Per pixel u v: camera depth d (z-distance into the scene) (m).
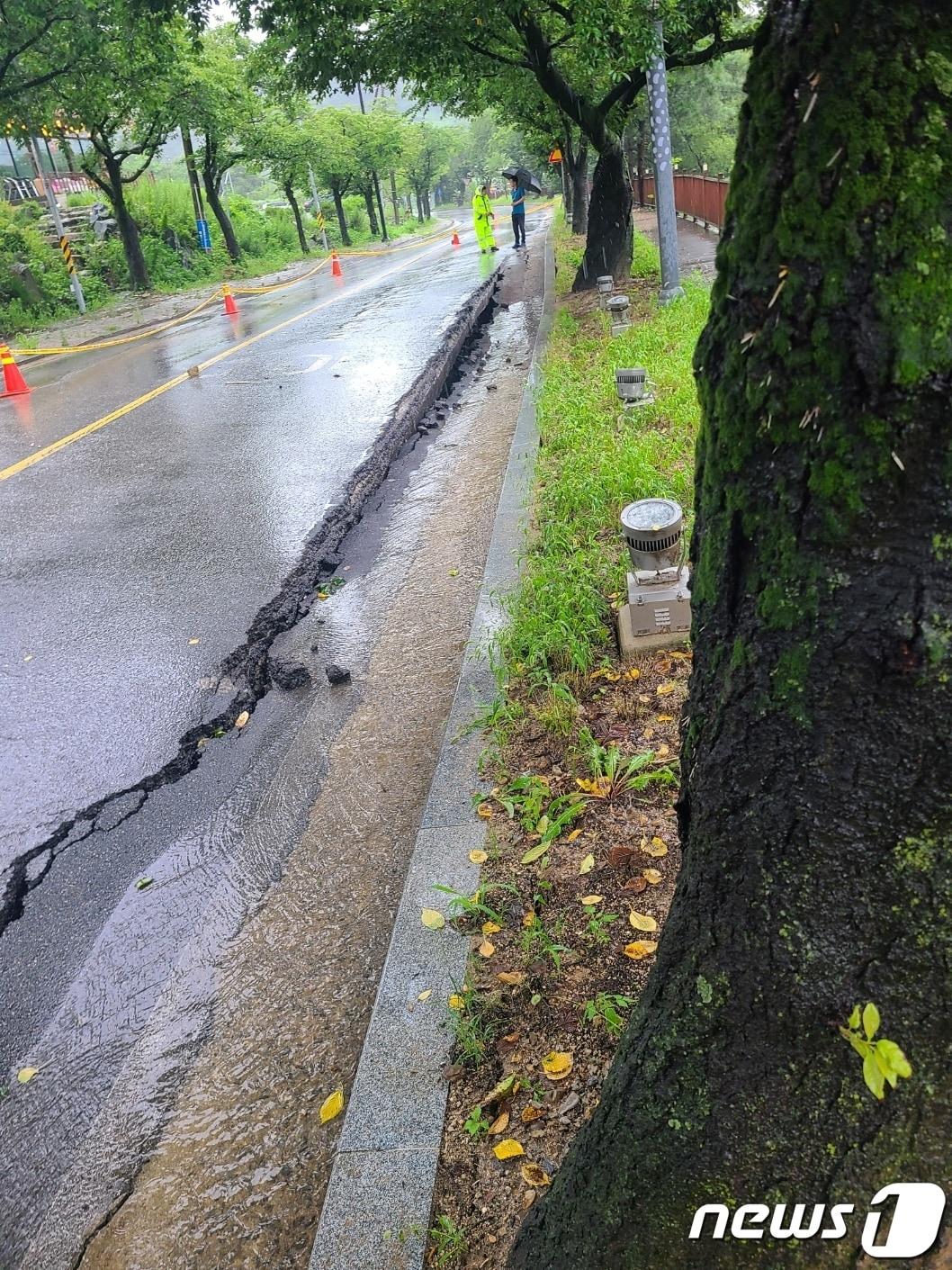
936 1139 1.03
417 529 6.38
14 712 4.63
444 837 3.04
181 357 14.23
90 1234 2.30
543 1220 1.48
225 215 30.83
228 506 7.14
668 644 3.75
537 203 60.50
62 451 9.28
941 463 0.91
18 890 3.52
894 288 0.88
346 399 9.98
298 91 11.59
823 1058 1.08
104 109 21.00
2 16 16.56
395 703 4.26
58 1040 2.89
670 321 9.40
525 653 3.94
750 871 1.11
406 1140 2.10
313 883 3.29
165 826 3.75
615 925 2.56
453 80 13.49
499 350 12.16
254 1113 2.49
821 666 1.00
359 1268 1.88
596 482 5.29
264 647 5.01
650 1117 1.24
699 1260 1.18
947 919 1.00
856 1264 1.08
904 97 0.86
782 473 1.00
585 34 9.20
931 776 0.98
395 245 40.38
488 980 2.47
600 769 3.15
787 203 0.93
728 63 28.66
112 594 5.82
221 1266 2.12
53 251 24.09
